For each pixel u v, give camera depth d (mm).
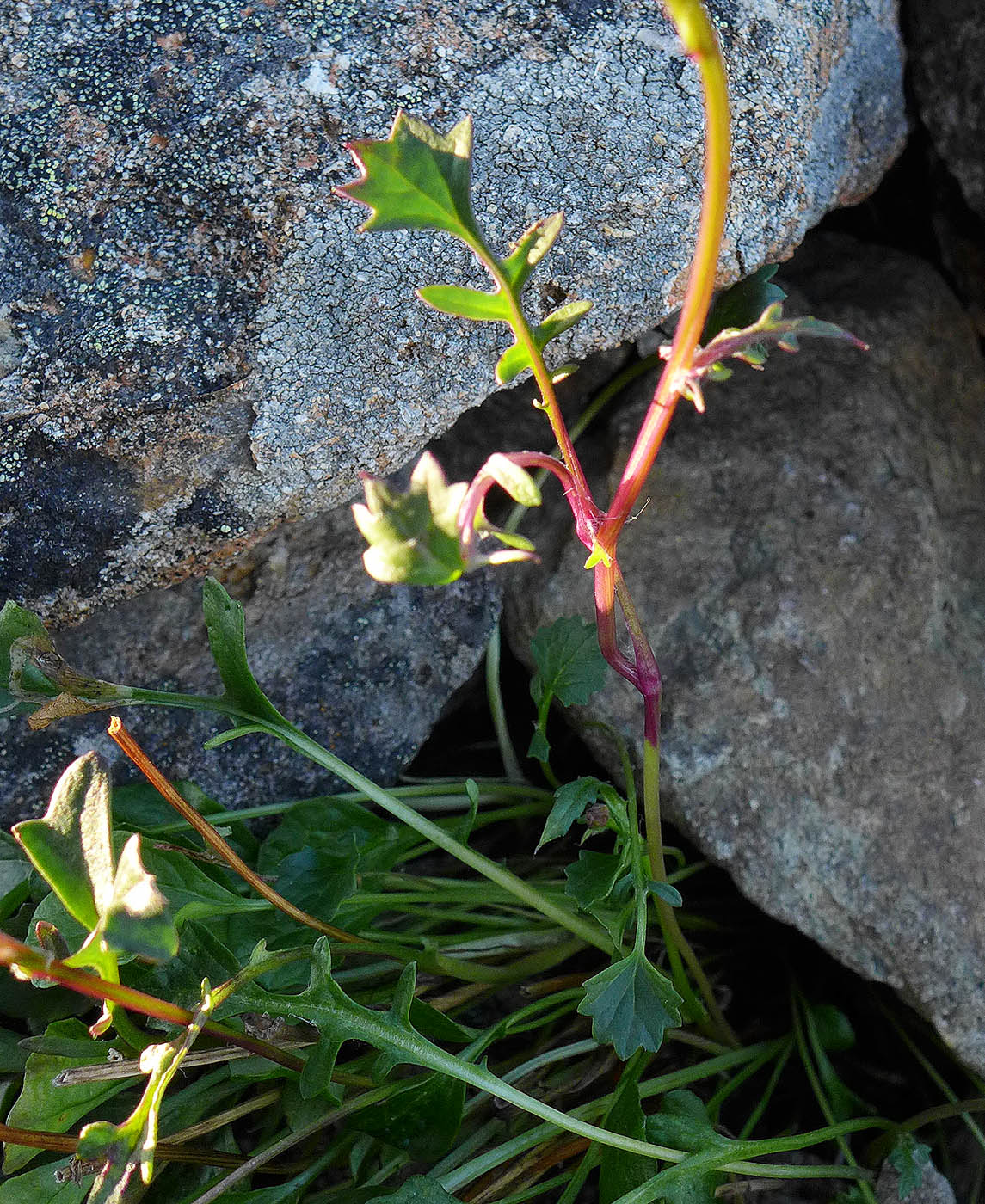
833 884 300
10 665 245
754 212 285
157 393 255
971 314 391
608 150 272
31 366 253
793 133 289
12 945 184
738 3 287
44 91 262
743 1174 282
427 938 272
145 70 264
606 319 274
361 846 273
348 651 315
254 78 264
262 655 309
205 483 262
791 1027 325
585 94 273
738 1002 335
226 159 260
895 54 323
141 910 181
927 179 374
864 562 324
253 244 260
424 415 266
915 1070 326
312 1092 227
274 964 228
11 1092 255
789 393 350
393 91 267
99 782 191
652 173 274
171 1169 250
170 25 267
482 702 359
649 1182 245
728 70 283
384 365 263
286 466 262
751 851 302
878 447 341
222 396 258
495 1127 268
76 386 253
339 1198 248
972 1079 304
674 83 278
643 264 273
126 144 261
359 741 313
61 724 289
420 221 192
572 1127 240
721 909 340
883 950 296
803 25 296
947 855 301
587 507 211
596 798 264
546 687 282
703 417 347
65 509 257
